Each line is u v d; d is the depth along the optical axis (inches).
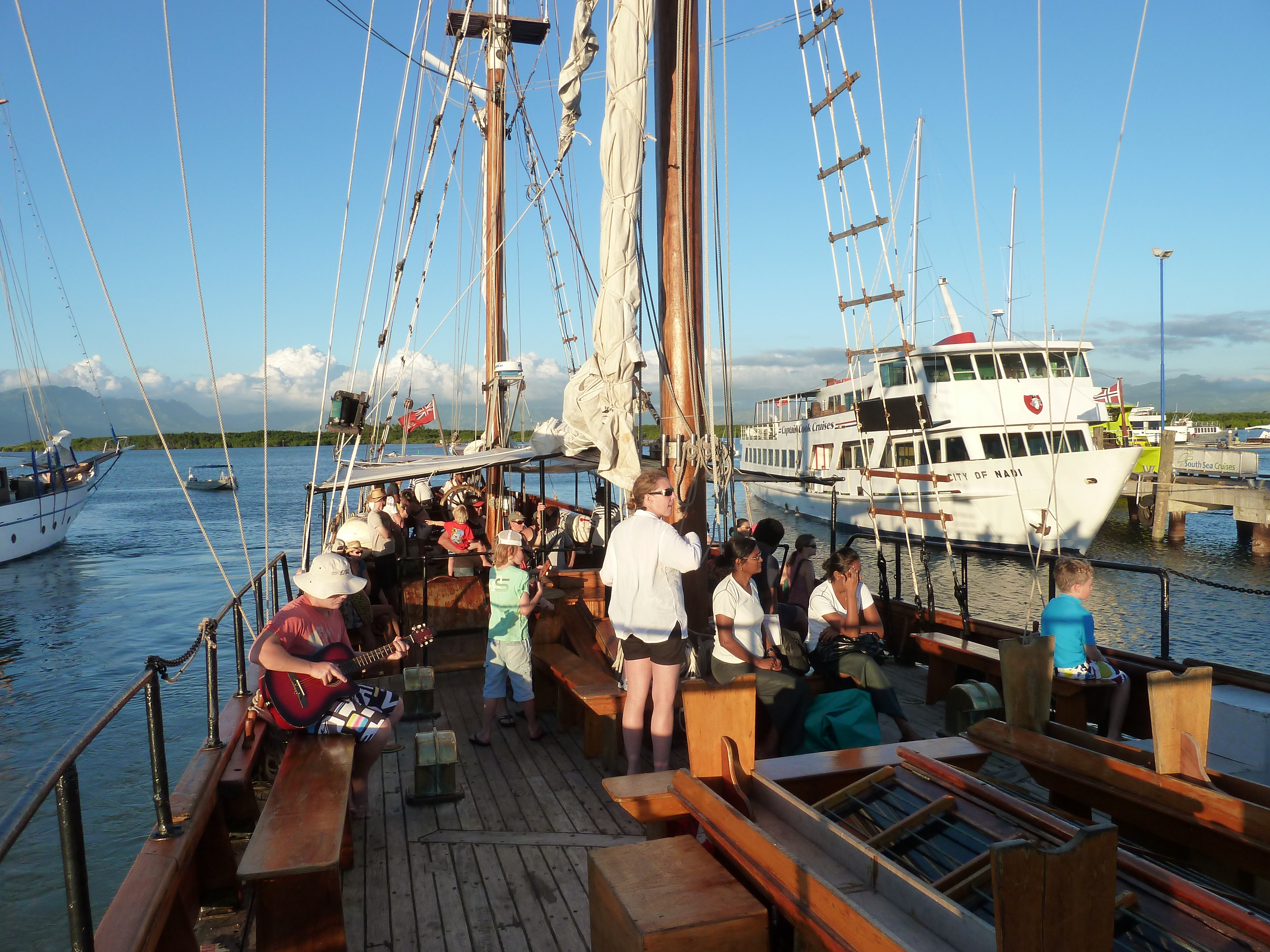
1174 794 102.7
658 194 238.7
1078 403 1013.8
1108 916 64.4
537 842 166.4
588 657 249.6
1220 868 107.2
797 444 1483.8
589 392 219.0
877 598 324.5
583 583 286.0
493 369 658.8
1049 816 89.7
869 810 104.5
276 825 125.7
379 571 368.8
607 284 214.5
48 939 243.1
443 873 154.2
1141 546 1229.1
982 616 766.5
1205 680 110.3
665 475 183.5
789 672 202.8
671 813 114.0
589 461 406.3
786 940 90.6
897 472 327.3
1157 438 1818.4
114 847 302.4
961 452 1005.8
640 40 209.5
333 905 117.5
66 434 1508.4
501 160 663.8
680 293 234.1
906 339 378.3
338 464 365.7
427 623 319.9
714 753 111.4
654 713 179.5
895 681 285.7
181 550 1369.3
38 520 1337.4
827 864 88.7
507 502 522.6
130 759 393.1
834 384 1338.6
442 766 186.9
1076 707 198.7
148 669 125.6
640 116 211.0
